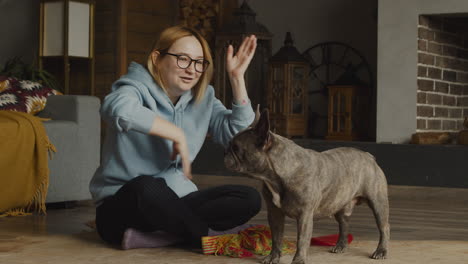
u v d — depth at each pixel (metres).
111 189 2.48
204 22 6.79
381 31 5.47
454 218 3.55
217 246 2.37
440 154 4.77
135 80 2.39
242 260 2.29
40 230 2.98
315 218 2.29
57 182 3.67
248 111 2.46
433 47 5.53
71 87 6.62
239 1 6.87
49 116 3.88
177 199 2.35
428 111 5.49
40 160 3.50
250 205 2.54
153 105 2.40
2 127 3.36
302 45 6.64
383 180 2.34
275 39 6.75
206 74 2.47
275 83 6.19
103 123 6.52
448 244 2.67
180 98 2.46
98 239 2.71
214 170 5.57
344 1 6.45
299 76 6.48
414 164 4.87
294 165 2.04
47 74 6.08
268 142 2.02
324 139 6.25
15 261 2.28
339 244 2.45
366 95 6.23
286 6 6.71
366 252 2.46
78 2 6.07
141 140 2.42
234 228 2.61
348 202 2.28
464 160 4.68
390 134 5.46
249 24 6.23
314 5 6.59
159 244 2.51
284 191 2.07
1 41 6.51
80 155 3.79
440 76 5.62
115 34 6.43
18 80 3.98
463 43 5.93
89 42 6.21
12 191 3.40
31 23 6.74
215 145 5.56
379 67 5.48
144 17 6.62
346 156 2.25
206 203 2.52
